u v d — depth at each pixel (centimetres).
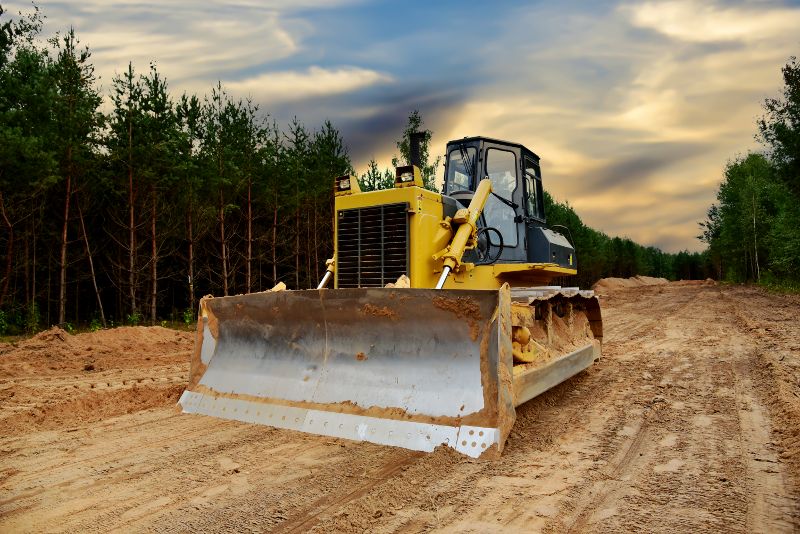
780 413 495
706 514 288
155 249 1708
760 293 2623
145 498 315
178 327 1680
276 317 490
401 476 342
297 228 2317
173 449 400
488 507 299
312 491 322
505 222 682
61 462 375
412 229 539
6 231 1572
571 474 351
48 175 1441
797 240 2594
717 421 479
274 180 2123
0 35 1558
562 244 779
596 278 5631
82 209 1645
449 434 381
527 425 471
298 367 471
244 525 281
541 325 541
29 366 771
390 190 558
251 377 491
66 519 289
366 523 281
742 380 648
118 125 1611
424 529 274
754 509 294
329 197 2397
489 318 396
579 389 623
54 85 1516
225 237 2114
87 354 880
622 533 269
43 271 1859
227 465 366
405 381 418
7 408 525
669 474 350
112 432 444
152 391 598
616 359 832
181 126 1797
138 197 1706
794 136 2197
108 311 2211
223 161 1872
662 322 1393
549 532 270
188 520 287
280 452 390
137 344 991
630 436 439
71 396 574
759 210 3825
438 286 515
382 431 402
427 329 419
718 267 6172
